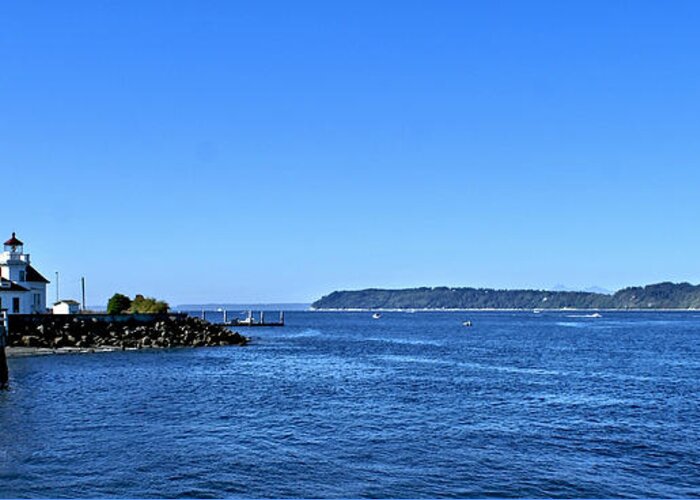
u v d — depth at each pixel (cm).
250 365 7038
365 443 3325
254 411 4141
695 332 15988
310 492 2597
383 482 2723
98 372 6122
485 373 6406
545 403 4559
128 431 3519
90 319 9444
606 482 2750
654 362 7719
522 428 3712
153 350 8894
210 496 2541
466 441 3394
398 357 8325
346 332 16075
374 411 4191
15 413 3997
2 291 9125
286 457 3052
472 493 2608
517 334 15125
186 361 7381
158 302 11844
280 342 11450
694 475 2855
